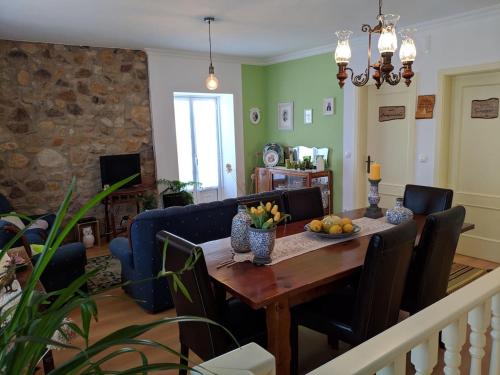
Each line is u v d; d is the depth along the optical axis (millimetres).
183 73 5789
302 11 3670
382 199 5082
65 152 5043
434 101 4289
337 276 1918
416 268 2186
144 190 5383
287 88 6230
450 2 3469
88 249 4926
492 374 1260
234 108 6367
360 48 4938
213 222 3137
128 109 5441
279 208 3172
